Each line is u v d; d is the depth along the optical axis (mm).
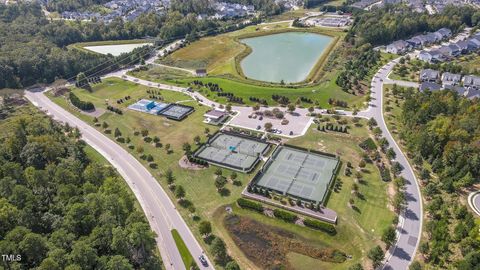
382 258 100000
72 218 100500
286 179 137625
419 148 145250
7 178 111812
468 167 129125
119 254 94438
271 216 120375
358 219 117688
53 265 81812
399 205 119875
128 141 166000
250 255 107000
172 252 107750
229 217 120812
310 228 115188
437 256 99438
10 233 90438
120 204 110812
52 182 121562
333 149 155250
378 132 161375
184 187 135625
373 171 140500
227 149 157500
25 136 150250
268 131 170250
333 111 183250
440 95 179750
